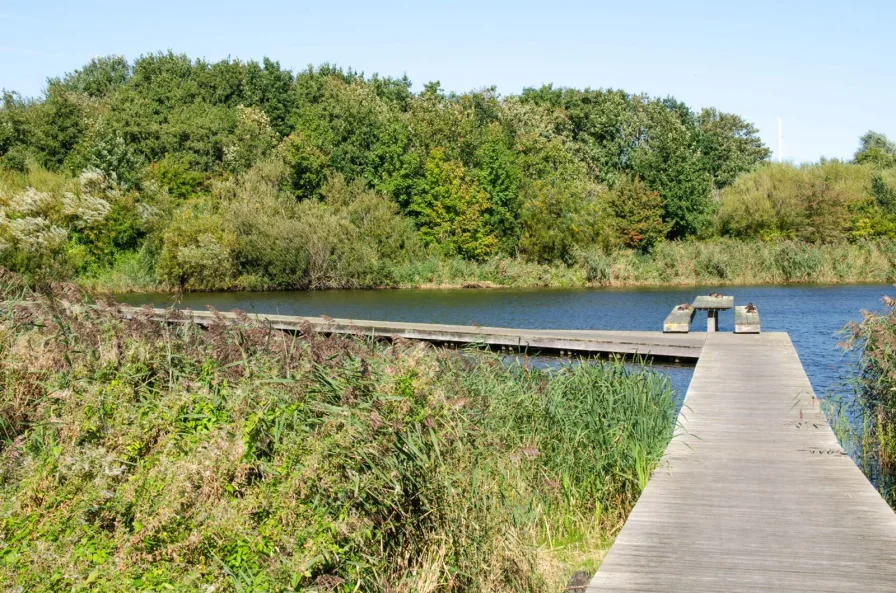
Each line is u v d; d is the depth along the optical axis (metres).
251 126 47.59
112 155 40.38
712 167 59.09
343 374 5.94
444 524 5.23
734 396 9.02
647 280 35.69
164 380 6.58
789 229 43.31
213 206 37.28
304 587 4.29
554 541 6.35
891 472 7.93
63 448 5.00
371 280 34.69
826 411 9.66
